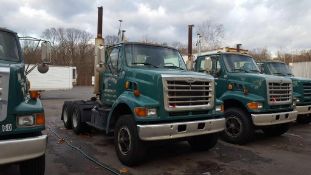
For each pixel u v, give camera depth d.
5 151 4.37
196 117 6.71
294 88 11.16
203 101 6.81
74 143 8.55
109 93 7.87
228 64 9.37
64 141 8.79
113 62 7.79
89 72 60.50
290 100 9.12
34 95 5.07
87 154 7.41
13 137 4.66
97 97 8.73
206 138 7.52
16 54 6.07
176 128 6.26
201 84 6.82
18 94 4.74
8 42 6.06
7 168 6.21
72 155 7.33
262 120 8.25
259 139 9.40
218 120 6.94
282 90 8.89
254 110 8.28
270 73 12.24
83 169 6.30
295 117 9.13
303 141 9.16
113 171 6.16
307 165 6.75
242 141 8.44
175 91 6.40
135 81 6.79
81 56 63.94
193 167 6.50
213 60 9.64
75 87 49.50
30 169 5.18
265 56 41.59
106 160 6.93
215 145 7.97
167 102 6.29
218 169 6.38
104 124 7.91
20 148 4.48
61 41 65.81
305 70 26.02
